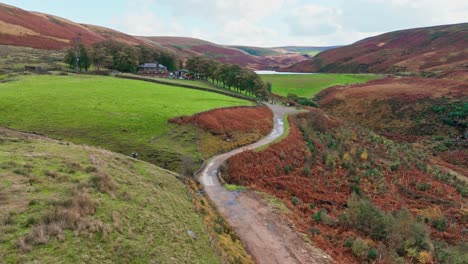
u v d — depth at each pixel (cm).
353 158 5738
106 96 6297
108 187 2050
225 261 1891
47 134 4244
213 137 5212
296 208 3469
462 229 3775
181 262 1598
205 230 2189
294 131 6391
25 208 1527
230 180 3934
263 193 3609
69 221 1495
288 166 4762
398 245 2945
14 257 1181
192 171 3819
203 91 8669
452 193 4972
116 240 1500
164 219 1991
